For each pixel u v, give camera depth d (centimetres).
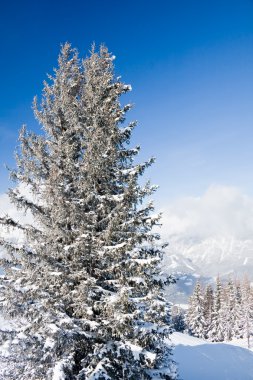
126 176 1284
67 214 1165
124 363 1075
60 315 1066
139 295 1188
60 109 1324
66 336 1025
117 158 1288
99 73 1386
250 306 8319
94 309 1127
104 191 1261
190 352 3909
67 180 1257
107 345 1070
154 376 1144
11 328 1143
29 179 1262
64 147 1248
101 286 1201
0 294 1112
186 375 3139
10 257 1173
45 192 1202
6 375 1088
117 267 1120
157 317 1164
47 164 1296
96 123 1247
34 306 1092
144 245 1198
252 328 8019
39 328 1085
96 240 1142
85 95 1334
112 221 1133
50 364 1069
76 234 1155
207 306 8950
